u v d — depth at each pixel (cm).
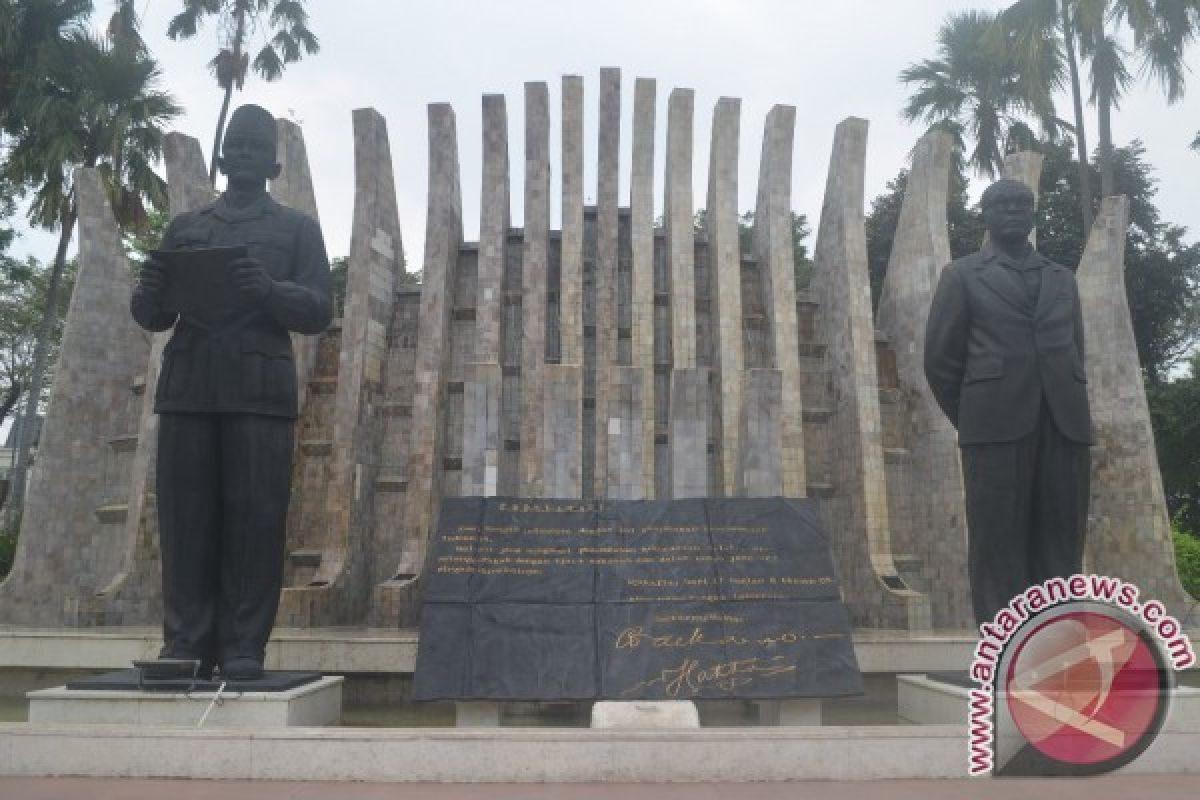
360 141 1944
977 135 3428
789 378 1911
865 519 1789
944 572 1856
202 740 749
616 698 922
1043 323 949
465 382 1548
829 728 778
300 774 742
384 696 1268
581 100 2058
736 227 2031
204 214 967
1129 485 1800
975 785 732
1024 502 936
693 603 993
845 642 977
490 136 2025
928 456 1933
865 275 1939
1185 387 2984
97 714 852
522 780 739
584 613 980
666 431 2012
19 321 4059
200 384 905
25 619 1750
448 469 1941
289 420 941
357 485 1812
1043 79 2775
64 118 2723
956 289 977
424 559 1727
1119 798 680
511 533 1042
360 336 1869
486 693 924
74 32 2819
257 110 977
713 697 928
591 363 2088
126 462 1862
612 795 688
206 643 912
